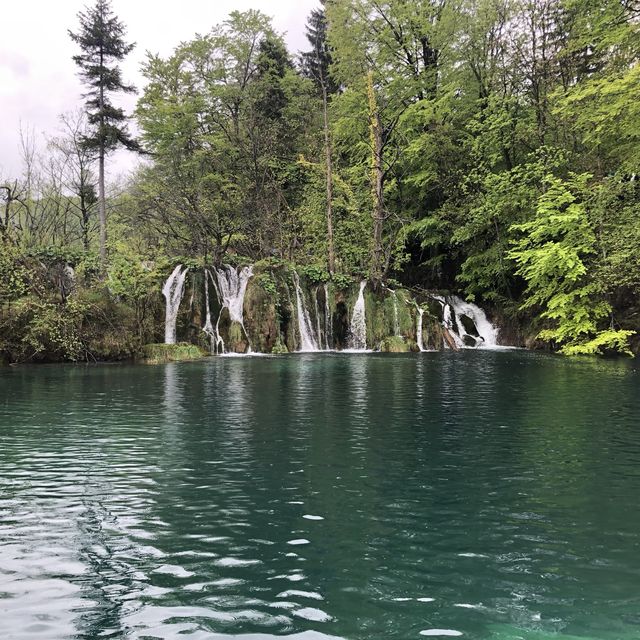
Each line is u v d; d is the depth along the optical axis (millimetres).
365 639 3029
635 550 4234
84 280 21672
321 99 39094
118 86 26875
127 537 4441
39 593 3535
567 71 26000
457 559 4059
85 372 15969
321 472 6207
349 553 4164
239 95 36281
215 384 13305
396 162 28594
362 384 13180
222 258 27844
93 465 6527
